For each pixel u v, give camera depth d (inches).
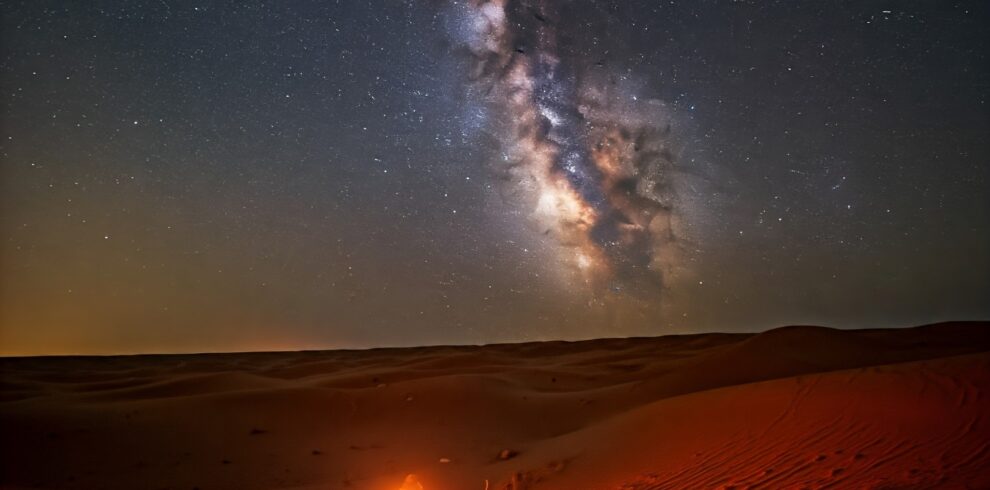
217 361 1669.5
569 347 1803.6
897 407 347.6
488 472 407.8
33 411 554.9
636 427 430.3
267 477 439.5
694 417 414.9
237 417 585.6
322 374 1092.5
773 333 799.7
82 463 461.7
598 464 376.5
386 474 434.6
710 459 339.3
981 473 251.3
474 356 1346.0
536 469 390.0
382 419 593.6
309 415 603.2
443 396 629.9
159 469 456.8
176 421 562.3
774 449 333.4
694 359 793.6
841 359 737.0
